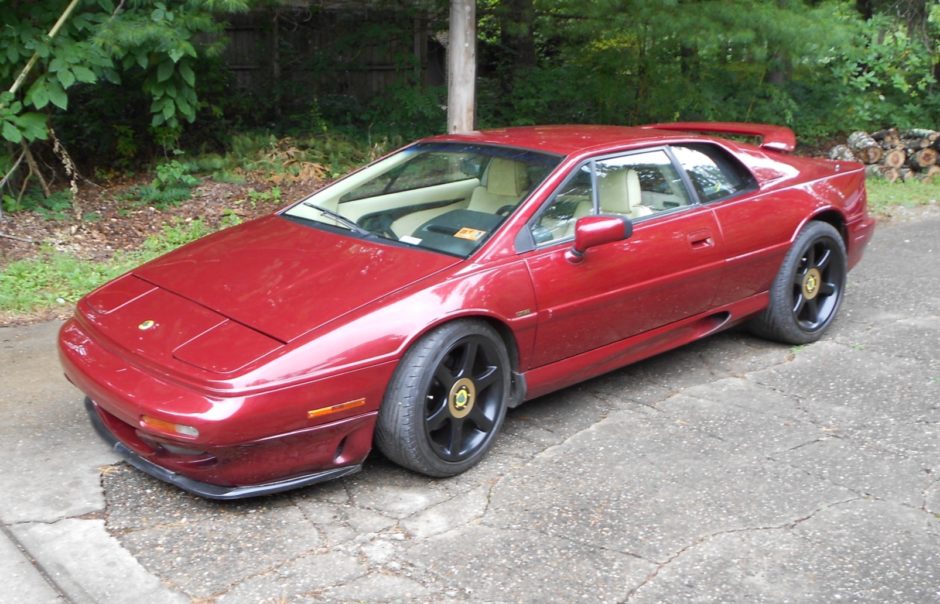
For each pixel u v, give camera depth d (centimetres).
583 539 334
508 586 303
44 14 732
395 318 353
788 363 522
